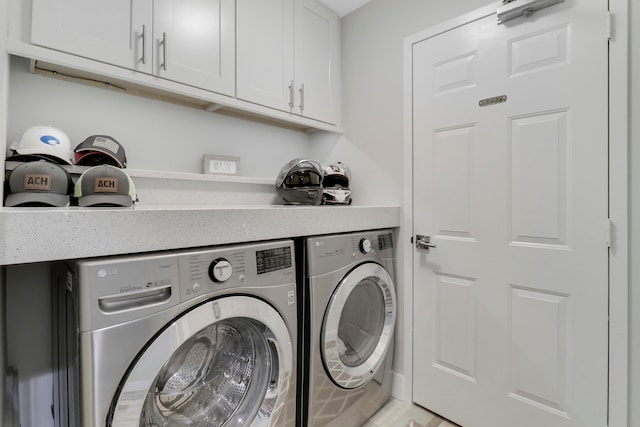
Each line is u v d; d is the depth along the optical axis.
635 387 1.08
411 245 1.69
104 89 1.39
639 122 1.07
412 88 1.70
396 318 1.74
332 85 2.02
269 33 1.68
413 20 1.70
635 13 1.08
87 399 0.69
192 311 0.85
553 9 1.24
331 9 2.01
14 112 1.18
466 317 1.48
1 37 0.91
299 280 1.22
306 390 1.19
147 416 0.86
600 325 1.14
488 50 1.42
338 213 1.35
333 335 1.25
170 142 1.59
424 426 1.49
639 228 1.08
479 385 1.44
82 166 1.21
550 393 1.25
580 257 1.19
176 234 0.86
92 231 0.73
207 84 1.44
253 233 1.03
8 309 1.14
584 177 1.18
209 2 1.45
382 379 1.60
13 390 1.10
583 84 1.18
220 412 1.02
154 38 1.28
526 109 1.31
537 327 1.28
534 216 1.29
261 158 1.97
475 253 1.46
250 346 1.08
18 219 0.64
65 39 1.08
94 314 0.70
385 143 1.82
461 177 1.51
